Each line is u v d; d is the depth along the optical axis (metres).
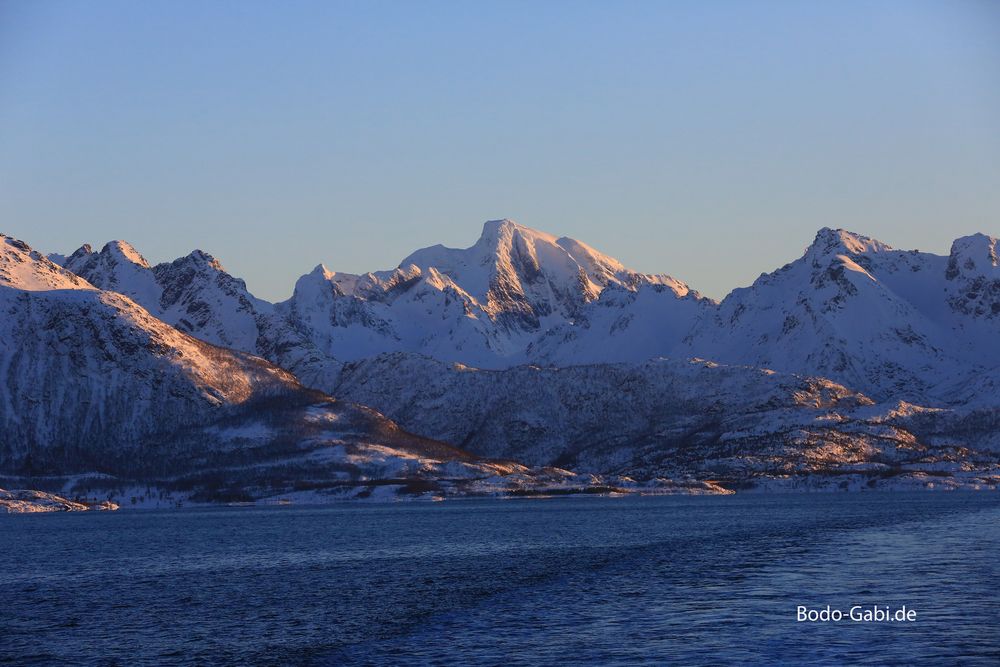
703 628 134.62
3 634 144.88
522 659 121.81
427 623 143.88
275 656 127.75
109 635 142.75
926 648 122.88
